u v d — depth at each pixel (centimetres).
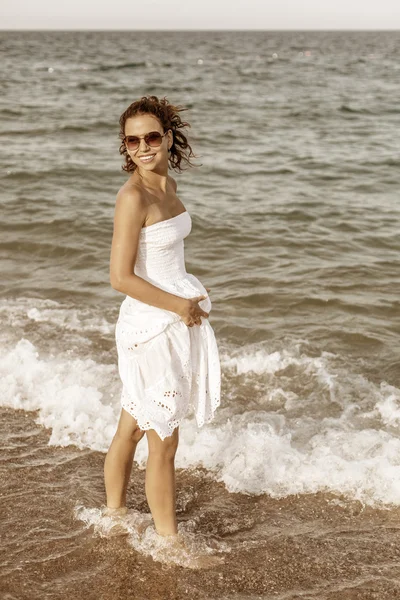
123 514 300
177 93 3112
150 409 260
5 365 438
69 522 299
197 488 328
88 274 655
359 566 273
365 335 529
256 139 1711
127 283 251
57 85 3416
